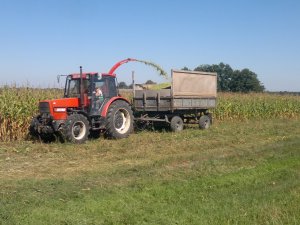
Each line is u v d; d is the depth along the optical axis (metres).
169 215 6.33
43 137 14.11
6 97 15.02
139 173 9.28
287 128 19.62
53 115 13.52
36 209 6.47
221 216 6.18
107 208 6.64
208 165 10.25
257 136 16.31
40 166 10.13
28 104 15.17
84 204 6.82
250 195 7.37
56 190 7.64
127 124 15.26
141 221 6.04
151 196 7.46
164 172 9.37
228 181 8.59
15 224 5.80
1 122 14.59
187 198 7.32
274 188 7.87
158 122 17.39
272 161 10.87
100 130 15.09
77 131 13.55
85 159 11.12
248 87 55.03
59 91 17.66
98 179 8.66
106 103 14.62
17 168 9.85
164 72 18.59
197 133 16.45
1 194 7.27
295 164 10.34
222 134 16.56
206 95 18.50
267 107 27.20
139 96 17.38
